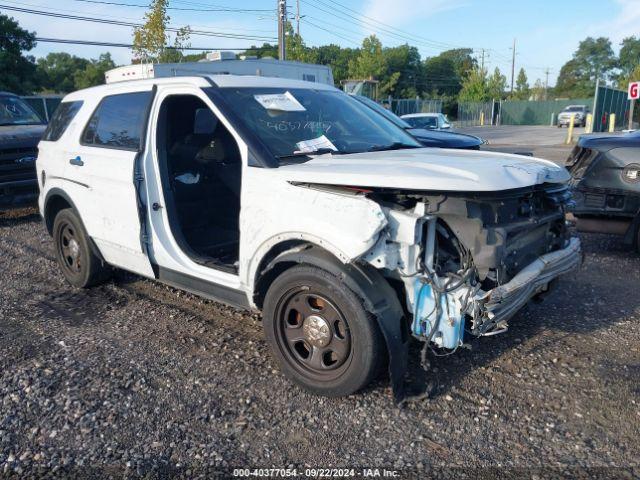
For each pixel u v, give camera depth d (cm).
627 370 380
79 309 508
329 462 293
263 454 300
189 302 518
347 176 321
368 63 5156
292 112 422
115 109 486
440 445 305
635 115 3362
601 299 509
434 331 320
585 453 296
